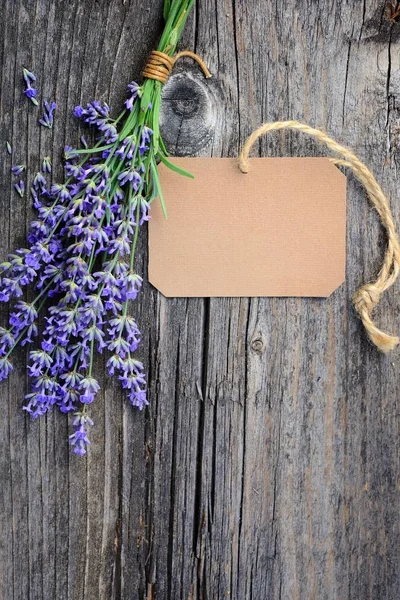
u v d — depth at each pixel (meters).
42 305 0.48
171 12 0.47
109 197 0.47
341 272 0.49
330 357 0.50
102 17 0.49
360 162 0.49
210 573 0.51
